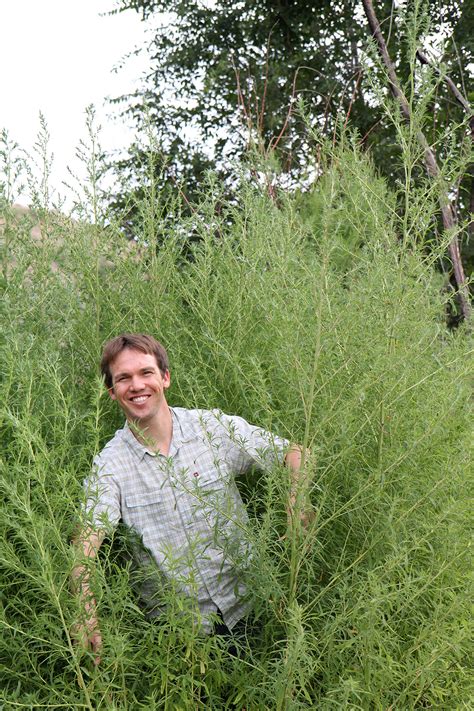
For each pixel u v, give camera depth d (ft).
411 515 8.30
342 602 7.48
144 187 12.06
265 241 11.14
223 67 27.17
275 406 10.09
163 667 6.95
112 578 7.32
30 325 9.99
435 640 7.43
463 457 8.03
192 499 8.46
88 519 6.70
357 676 7.43
